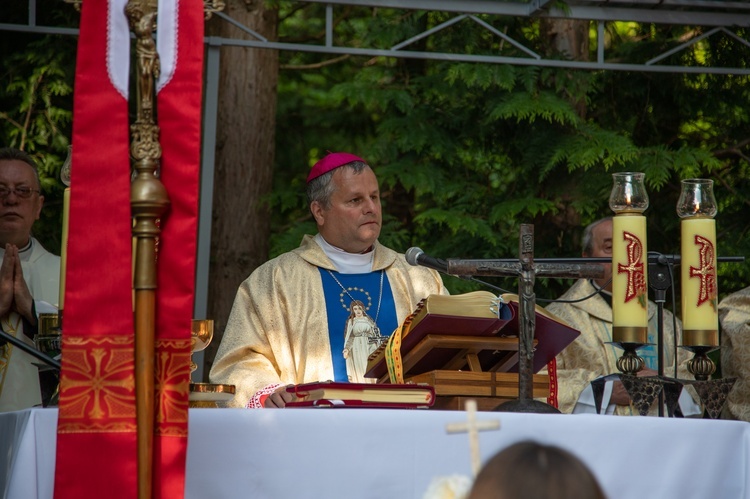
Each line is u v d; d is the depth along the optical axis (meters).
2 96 25.06
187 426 8.16
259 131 26.69
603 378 10.79
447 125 26.84
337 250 14.18
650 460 9.15
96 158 8.23
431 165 26.69
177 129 8.38
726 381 10.57
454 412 8.80
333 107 32.34
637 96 27.09
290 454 8.59
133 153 8.27
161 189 8.22
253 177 26.53
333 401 9.03
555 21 25.94
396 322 13.92
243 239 26.33
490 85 26.12
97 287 8.12
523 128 26.17
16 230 16.47
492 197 26.34
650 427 9.17
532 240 9.62
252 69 26.61
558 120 25.34
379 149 27.02
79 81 8.30
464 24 26.53
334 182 14.02
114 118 8.27
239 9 26.66
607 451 9.01
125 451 8.01
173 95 8.38
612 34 28.41
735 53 26.50
